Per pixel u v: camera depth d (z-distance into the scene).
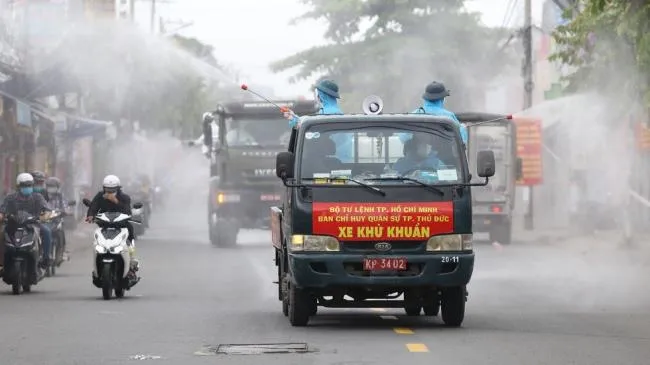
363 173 25.75
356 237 25.31
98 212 35.00
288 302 27.55
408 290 26.09
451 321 26.30
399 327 26.12
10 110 57.94
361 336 24.42
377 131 25.98
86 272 45.75
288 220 26.31
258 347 22.73
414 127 26.08
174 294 35.56
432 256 25.31
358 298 26.92
